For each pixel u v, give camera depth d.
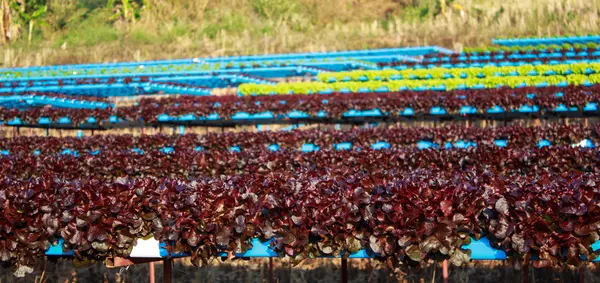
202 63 26.78
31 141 14.12
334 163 9.40
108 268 8.06
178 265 8.06
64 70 25.91
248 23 37.84
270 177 6.38
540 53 26.00
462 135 13.05
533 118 16.61
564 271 7.40
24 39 36.91
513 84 21.45
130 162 10.16
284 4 39.22
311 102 16.94
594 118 17.22
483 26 33.31
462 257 5.07
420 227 5.03
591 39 27.56
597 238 4.88
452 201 5.05
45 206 5.47
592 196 4.94
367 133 13.52
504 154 9.20
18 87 23.20
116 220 5.42
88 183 5.82
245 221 5.33
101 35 36.78
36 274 7.95
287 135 13.68
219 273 7.93
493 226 5.02
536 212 4.91
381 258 5.26
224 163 9.93
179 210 5.34
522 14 32.88
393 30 35.09
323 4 39.81
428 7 37.22
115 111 17.89
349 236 5.23
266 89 22.69
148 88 22.75
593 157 8.88
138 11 39.03
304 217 5.23
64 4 39.75
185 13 39.03
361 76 24.20
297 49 33.16
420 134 13.24
